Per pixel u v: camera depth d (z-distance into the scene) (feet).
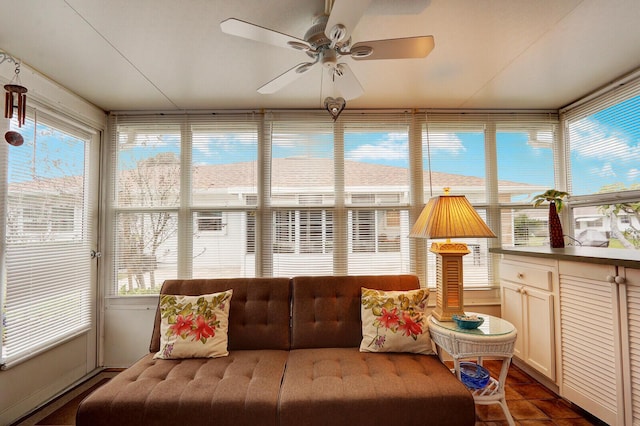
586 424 6.10
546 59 6.63
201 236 9.11
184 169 9.19
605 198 8.02
